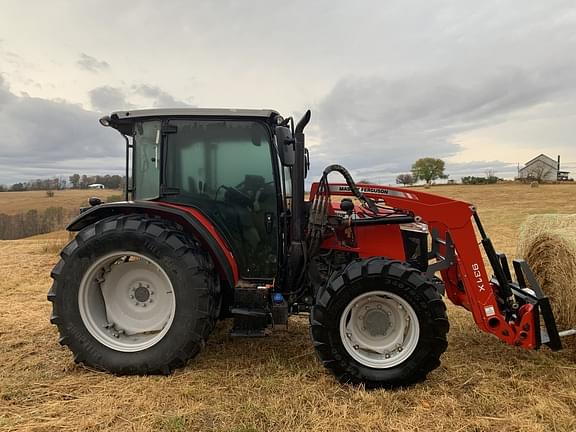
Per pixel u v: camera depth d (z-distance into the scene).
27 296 5.86
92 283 3.41
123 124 3.82
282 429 2.61
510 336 3.38
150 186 3.66
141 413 2.78
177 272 3.27
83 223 3.69
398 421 2.71
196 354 3.35
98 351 3.33
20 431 2.57
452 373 3.34
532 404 2.88
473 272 3.46
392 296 3.17
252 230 3.66
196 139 3.61
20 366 3.50
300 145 3.53
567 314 3.80
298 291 3.72
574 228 4.09
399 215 3.64
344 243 3.73
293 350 3.79
